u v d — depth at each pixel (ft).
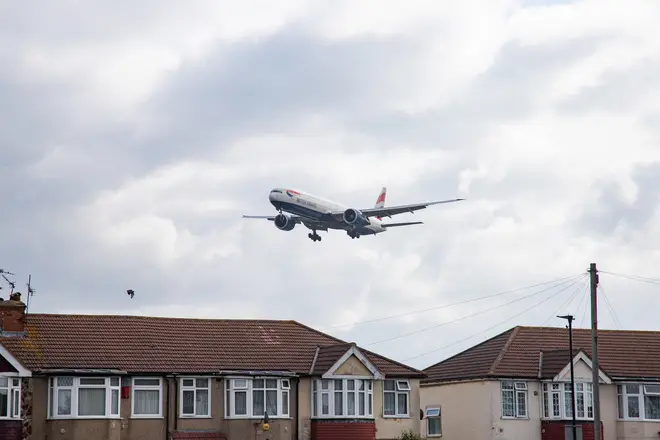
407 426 221.05
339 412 213.25
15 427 185.37
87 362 198.39
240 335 221.25
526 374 236.22
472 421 237.45
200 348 213.05
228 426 204.23
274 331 225.56
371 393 218.18
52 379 191.21
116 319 214.28
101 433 191.93
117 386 196.24
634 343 253.85
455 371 246.27
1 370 188.24
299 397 213.05
